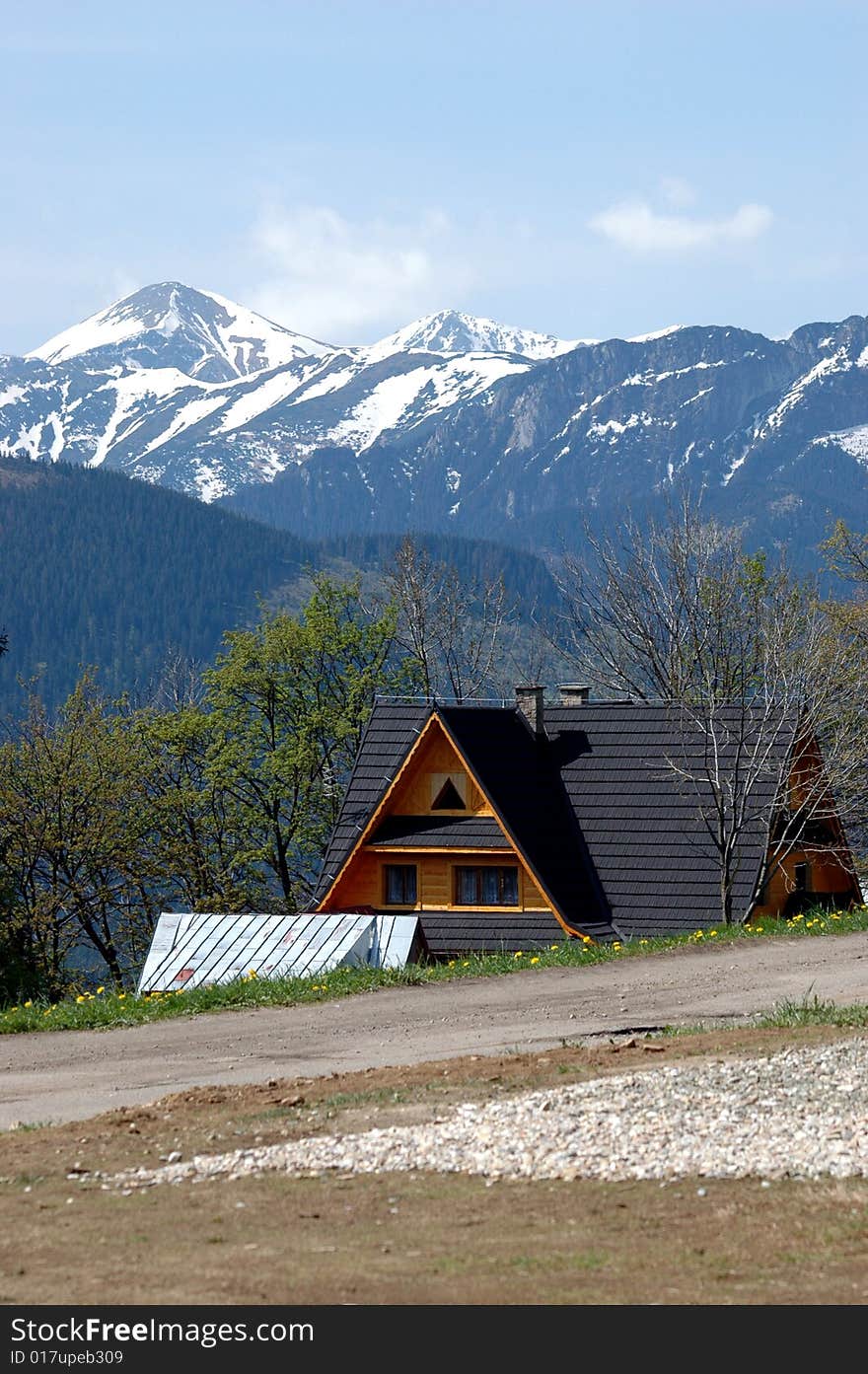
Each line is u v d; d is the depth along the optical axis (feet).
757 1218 43.88
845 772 176.24
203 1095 68.28
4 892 222.28
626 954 117.08
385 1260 41.50
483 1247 42.34
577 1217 44.88
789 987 98.89
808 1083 61.36
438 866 182.70
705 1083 62.49
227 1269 40.98
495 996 101.40
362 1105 63.62
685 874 172.24
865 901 200.64
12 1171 55.06
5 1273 41.39
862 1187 46.70
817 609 216.95
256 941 144.66
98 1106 73.10
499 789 179.52
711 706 164.04
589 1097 61.26
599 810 180.75
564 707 193.36
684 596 238.68
